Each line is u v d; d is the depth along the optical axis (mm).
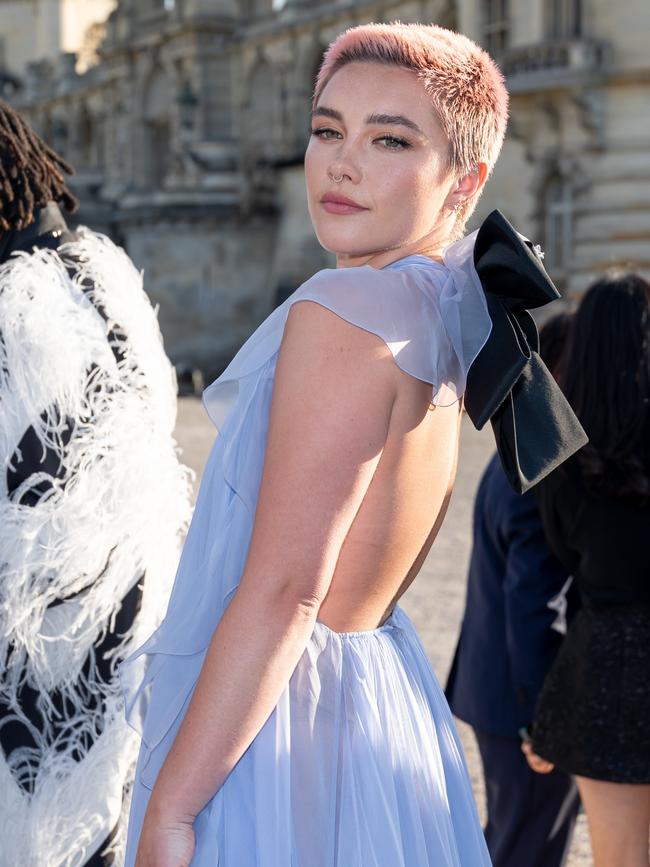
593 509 3191
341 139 2012
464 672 3836
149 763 2066
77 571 2430
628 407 3123
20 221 2590
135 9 50656
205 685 1826
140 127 50906
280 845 1892
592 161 30250
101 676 2518
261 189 42750
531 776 3699
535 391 2059
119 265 2672
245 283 44031
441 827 2082
